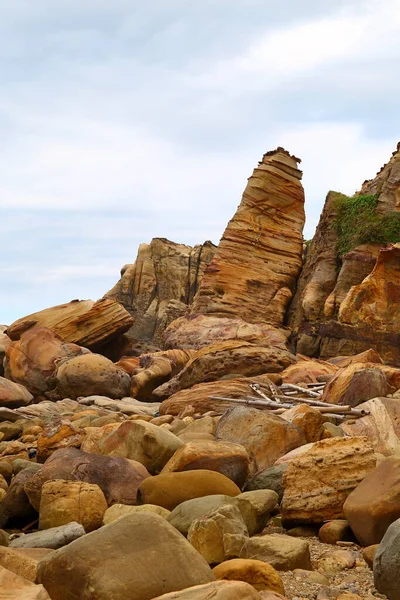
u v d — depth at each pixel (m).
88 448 10.53
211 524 6.45
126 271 50.72
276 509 8.59
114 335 30.81
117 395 24.08
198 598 4.21
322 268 31.94
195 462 8.91
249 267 34.22
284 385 17.64
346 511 7.21
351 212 32.12
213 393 16.98
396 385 16.28
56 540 6.92
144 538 4.96
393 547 5.45
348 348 27.56
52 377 25.12
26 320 29.84
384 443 10.84
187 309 41.31
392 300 27.45
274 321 33.25
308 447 9.78
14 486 9.07
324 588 5.77
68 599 4.77
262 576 5.42
